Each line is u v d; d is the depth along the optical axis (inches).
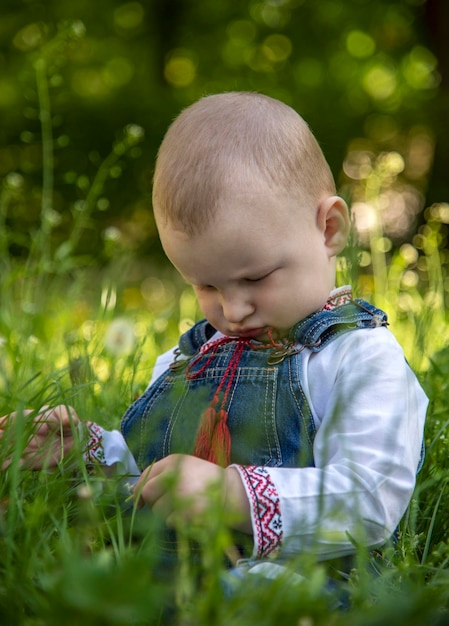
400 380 71.2
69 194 437.7
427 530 79.6
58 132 449.1
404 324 162.1
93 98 476.7
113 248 153.0
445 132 467.2
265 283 71.8
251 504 63.3
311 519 63.3
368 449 67.2
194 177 70.8
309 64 543.5
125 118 454.9
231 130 73.2
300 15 545.6
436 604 49.8
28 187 434.6
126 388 104.8
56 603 43.2
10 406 89.8
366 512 64.6
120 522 61.5
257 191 70.6
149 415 79.9
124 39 538.9
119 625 43.2
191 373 78.7
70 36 150.3
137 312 161.2
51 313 154.2
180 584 51.3
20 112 443.8
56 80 151.1
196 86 527.2
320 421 72.1
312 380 72.8
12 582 53.2
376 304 155.9
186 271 72.8
